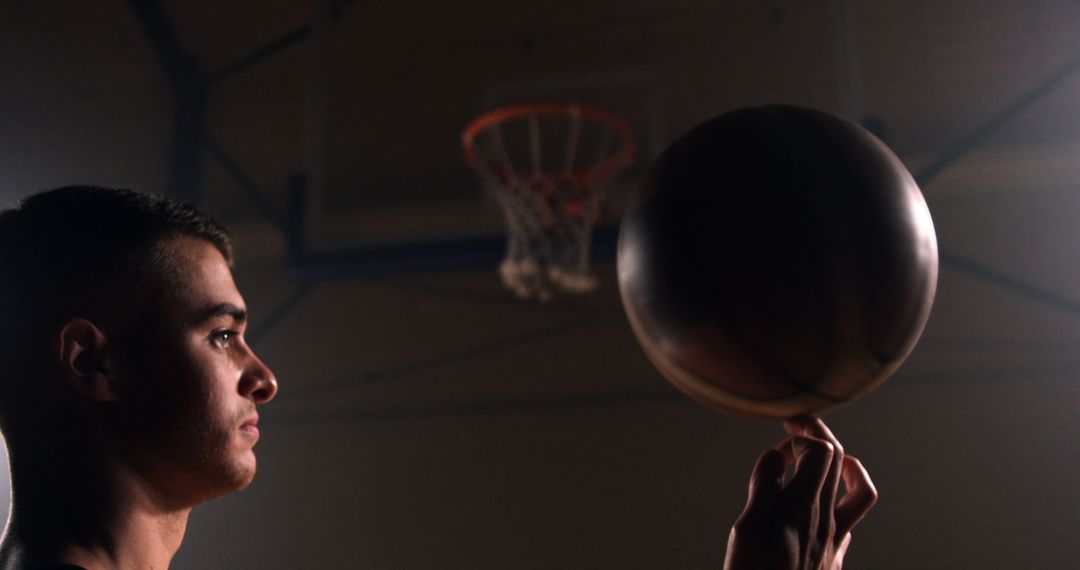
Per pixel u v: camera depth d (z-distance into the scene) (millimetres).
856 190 866
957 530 6324
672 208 889
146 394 880
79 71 5949
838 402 899
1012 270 5973
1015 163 5574
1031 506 6266
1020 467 6355
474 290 6684
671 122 5422
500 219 5465
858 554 6398
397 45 5828
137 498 873
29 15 5762
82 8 5719
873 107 5320
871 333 845
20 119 6020
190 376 897
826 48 5340
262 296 6836
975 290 6477
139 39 5867
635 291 917
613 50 5633
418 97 5789
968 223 6113
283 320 7062
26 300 887
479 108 5707
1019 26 5305
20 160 5953
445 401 7172
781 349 847
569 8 5727
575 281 4945
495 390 7074
